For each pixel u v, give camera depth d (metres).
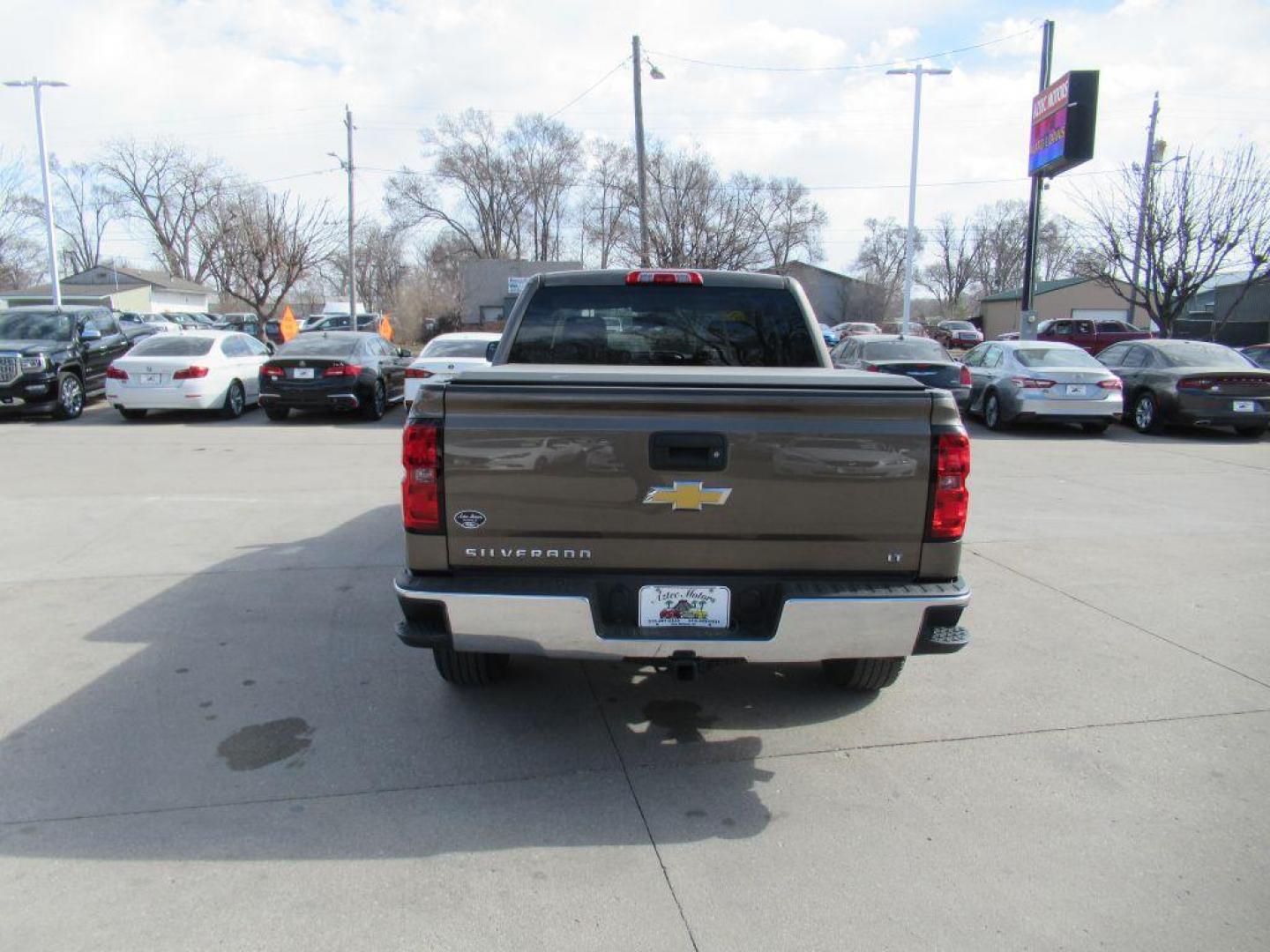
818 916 2.61
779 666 4.48
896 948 2.48
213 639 4.69
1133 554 6.54
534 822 3.08
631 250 51.34
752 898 2.69
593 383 3.05
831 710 3.99
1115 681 4.30
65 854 2.86
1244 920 2.61
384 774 3.39
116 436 12.35
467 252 65.56
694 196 48.25
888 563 3.13
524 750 3.59
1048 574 6.04
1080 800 3.25
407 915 2.59
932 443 3.06
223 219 38.50
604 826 3.06
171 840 2.94
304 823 3.05
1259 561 6.39
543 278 4.77
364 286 68.00
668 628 3.14
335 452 10.91
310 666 4.38
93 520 7.22
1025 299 19.86
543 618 3.09
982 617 5.18
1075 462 10.93
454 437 3.05
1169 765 3.51
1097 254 24.50
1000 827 3.08
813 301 69.44
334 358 13.89
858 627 3.11
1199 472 10.17
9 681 4.16
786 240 54.22
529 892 2.70
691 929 2.55
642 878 2.78
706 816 3.13
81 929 2.51
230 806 3.15
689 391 3.02
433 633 3.20
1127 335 30.42
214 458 10.38
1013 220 84.94
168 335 14.72
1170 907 2.66
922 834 3.04
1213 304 37.44
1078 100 17.20
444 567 3.13
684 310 4.77
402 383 16.08
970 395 15.20
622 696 4.10
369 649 4.59
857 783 3.37
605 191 58.38
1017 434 13.84
